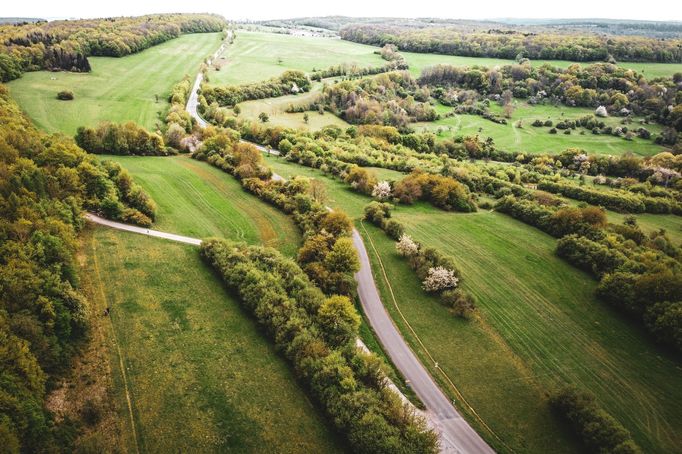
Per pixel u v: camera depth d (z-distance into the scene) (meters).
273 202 109.31
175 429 52.78
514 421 59.72
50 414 50.66
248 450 51.78
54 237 68.12
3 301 56.09
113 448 49.69
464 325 76.38
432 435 52.09
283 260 81.31
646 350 72.56
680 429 59.56
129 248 82.75
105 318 66.25
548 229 107.69
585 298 84.25
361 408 54.34
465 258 95.19
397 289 84.19
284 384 60.81
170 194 107.06
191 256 84.12
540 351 71.62
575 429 58.31
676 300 75.12
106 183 93.25
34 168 81.62
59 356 56.09
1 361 48.91
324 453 52.62
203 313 71.06
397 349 70.62
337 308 69.12
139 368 59.62
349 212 111.31
